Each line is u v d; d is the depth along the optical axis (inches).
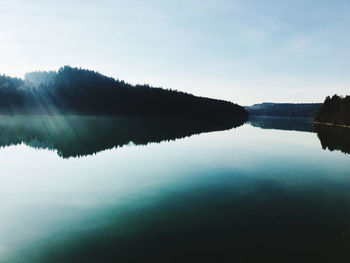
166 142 1407.5
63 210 454.9
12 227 389.4
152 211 445.4
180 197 519.5
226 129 2477.9
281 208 458.9
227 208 458.0
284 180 645.9
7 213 441.1
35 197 522.9
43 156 967.6
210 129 2460.6
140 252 318.0
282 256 307.7
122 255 311.3
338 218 415.2
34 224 398.6
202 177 674.8
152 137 1651.1
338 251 318.0
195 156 988.6
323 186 595.2
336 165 826.8
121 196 527.2
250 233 364.5
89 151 1090.1
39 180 647.8
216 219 411.5
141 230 376.5
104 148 1174.3
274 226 386.9
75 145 1250.6
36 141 1341.0
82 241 347.3
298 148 1202.0
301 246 329.4
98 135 1690.5
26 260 304.2
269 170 754.2
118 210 452.8
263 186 594.2
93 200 503.8
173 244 336.2
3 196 528.7
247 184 609.6
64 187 591.2
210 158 949.8
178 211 446.0
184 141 1457.9
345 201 494.6
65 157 954.7
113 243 340.2
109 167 795.4
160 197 518.9
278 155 1015.0
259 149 1168.2
